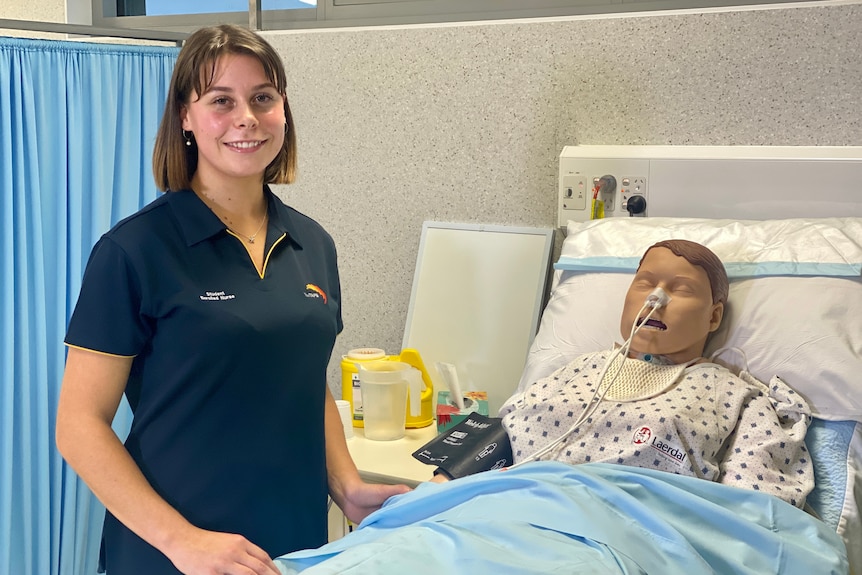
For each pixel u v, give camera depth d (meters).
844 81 1.76
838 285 1.51
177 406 1.29
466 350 2.07
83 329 1.24
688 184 1.82
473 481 1.24
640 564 1.06
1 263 1.83
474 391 2.05
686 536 1.15
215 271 1.31
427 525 1.11
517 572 0.98
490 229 2.07
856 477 1.37
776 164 1.75
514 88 2.03
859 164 1.68
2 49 1.80
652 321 1.51
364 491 1.46
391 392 1.85
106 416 1.26
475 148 2.09
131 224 1.29
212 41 1.29
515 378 2.01
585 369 1.57
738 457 1.36
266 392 1.32
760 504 1.24
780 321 1.51
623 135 1.95
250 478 1.33
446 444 1.60
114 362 1.26
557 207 2.02
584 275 1.74
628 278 1.69
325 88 2.23
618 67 1.93
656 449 1.35
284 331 1.33
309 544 1.41
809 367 1.45
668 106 1.90
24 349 1.87
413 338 2.13
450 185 2.13
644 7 2.07
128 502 1.20
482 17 2.26
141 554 1.30
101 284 1.25
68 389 1.25
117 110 2.05
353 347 2.31
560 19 1.96
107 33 1.99
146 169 2.12
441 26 2.08
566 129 2.00
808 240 1.60
